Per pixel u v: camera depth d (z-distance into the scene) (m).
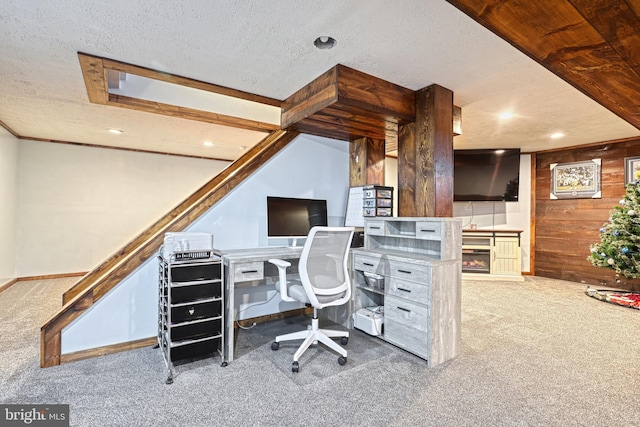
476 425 1.64
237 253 2.73
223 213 3.09
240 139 4.86
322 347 2.62
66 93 3.05
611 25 1.34
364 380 2.09
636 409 1.78
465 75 2.54
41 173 4.91
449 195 2.79
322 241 2.33
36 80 2.74
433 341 2.30
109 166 5.43
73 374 2.15
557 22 1.32
